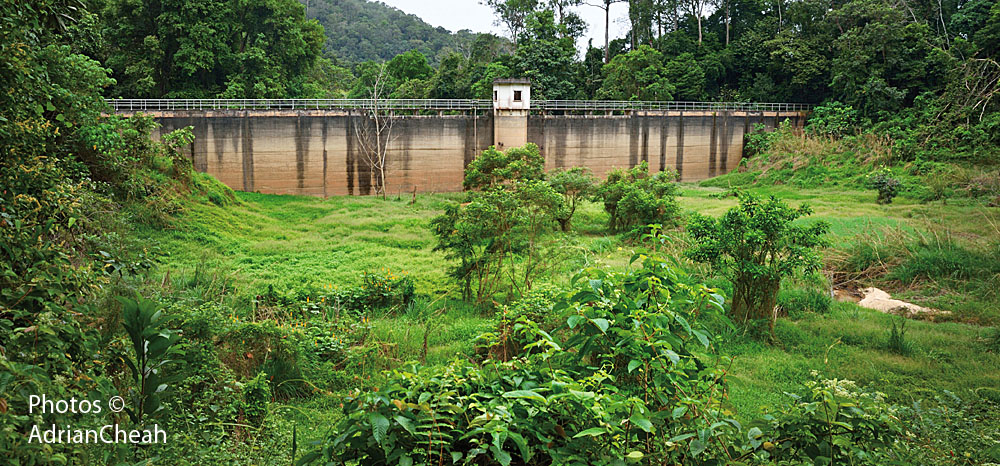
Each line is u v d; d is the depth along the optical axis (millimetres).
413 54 63812
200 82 43688
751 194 14367
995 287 17078
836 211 29703
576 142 44750
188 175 26438
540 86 51562
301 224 27938
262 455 6547
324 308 13562
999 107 38594
